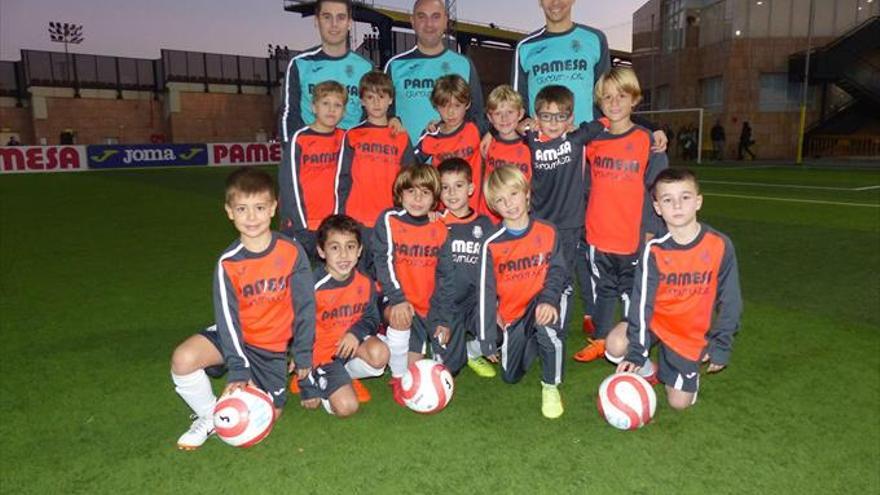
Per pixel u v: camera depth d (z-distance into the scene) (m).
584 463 2.53
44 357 3.74
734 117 24.72
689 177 2.83
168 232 8.30
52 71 33.25
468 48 38.59
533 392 3.27
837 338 3.86
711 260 2.90
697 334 2.98
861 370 3.38
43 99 33.09
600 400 2.80
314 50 4.51
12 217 9.83
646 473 2.44
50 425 2.89
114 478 2.46
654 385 3.31
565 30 4.34
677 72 27.20
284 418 2.99
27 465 2.56
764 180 14.41
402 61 4.67
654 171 3.58
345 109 4.38
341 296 3.24
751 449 2.60
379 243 3.48
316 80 4.44
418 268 3.51
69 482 2.44
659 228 3.63
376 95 3.94
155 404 3.11
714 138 23.34
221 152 23.48
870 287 4.98
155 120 36.59
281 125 4.55
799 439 2.67
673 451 2.60
